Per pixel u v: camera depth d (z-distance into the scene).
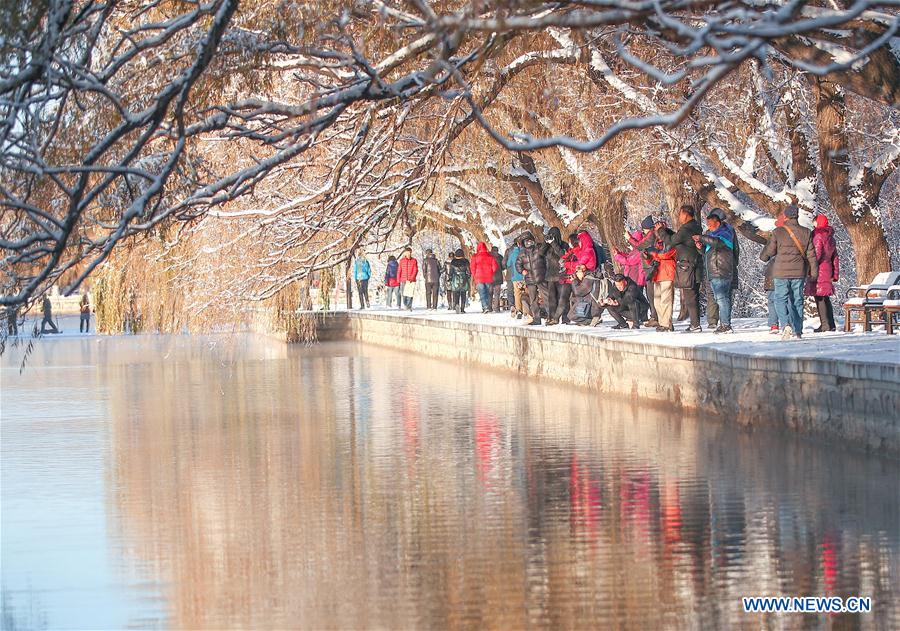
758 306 81.44
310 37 24.91
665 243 49.72
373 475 29.95
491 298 79.56
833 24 14.64
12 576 20.92
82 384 58.75
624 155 55.88
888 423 29.06
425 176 37.59
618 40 15.22
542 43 42.06
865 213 51.44
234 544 22.77
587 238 57.28
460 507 25.64
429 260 93.69
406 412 43.34
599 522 23.77
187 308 64.50
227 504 26.67
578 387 50.22
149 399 50.72
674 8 16.38
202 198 24.12
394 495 27.20
